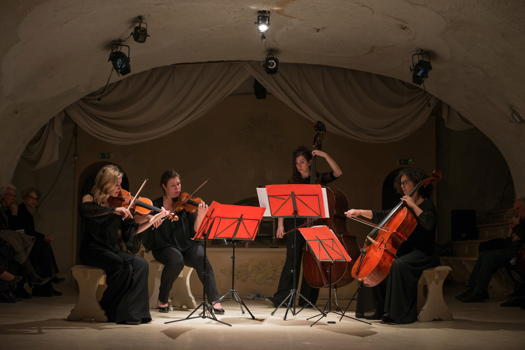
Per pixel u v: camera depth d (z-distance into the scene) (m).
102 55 7.54
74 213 10.15
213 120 10.25
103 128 8.80
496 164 10.16
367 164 10.04
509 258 7.11
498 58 6.83
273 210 5.16
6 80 6.60
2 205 7.40
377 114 8.91
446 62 7.53
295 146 10.12
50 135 9.06
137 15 6.76
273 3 6.66
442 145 10.20
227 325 4.95
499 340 4.31
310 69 8.85
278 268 7.86
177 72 8.90
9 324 5.00
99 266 5.16
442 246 9.66
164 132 8.88
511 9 5.89
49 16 6.05
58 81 7.50
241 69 8.81
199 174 10.19
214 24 7.25
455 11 6.28
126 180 10.88
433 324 5.12
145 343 4.07
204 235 5.07
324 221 5.87
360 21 7.02
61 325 4.93
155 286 6.38
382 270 5.05
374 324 5.09
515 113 7.47
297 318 5.45
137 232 5.42
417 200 5.45
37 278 7.38
